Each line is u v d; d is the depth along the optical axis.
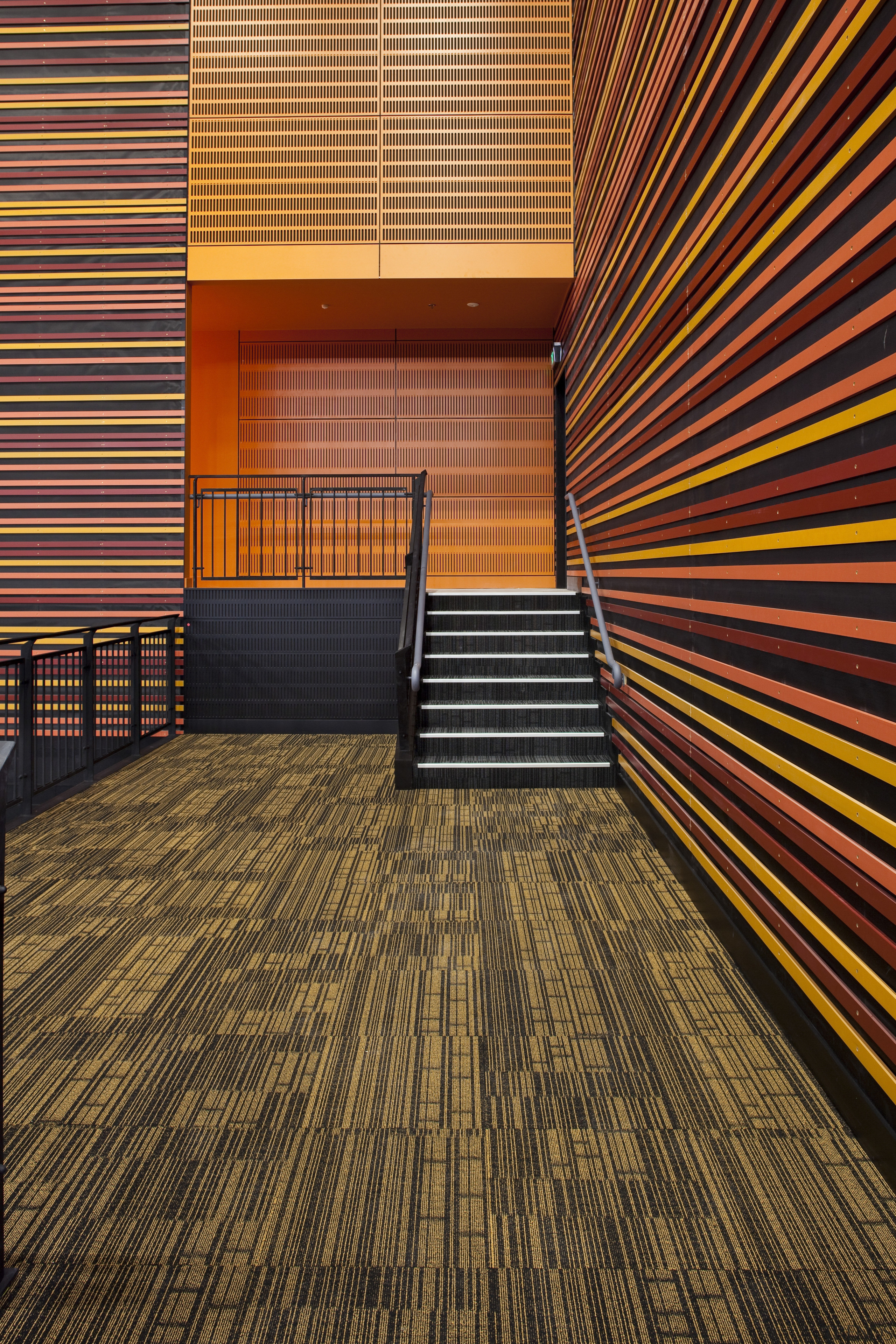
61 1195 1.98
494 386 9.55
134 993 2.93
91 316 7.55
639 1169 2.08
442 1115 2.28
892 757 1.96
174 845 4.43
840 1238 1.85
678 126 3.95
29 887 3.85
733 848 3.17
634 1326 1.64
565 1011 2.82
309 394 9.59
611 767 5.60
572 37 7.59
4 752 1.71
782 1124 2.24
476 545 9.60
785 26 2.65
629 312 5.13
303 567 7.48
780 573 2.68
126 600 7.52
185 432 7.52
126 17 7.59
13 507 7.54
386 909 3.64
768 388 2.77
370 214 7.67
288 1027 2.72
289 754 6.67
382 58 7.67
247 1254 1.81
